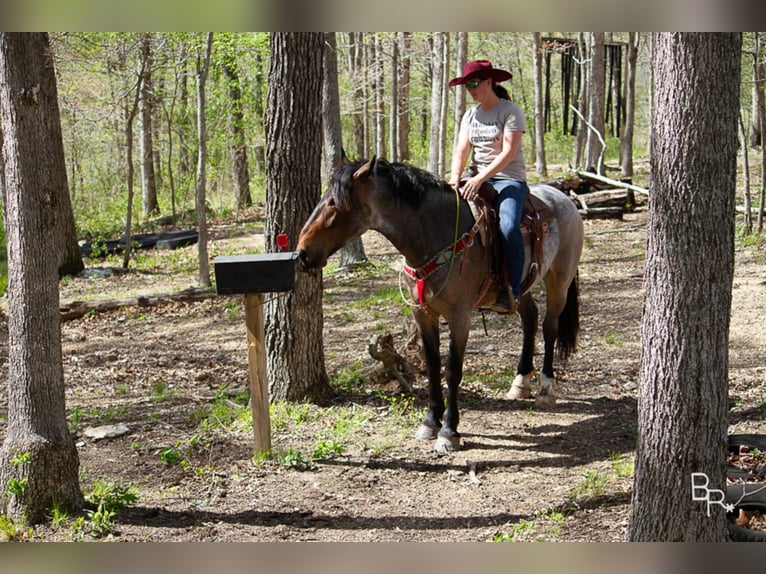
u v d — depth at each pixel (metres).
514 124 6.31
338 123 14.73
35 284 4.88
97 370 9.63
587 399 7.66
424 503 5.43
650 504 4.07
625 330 10.37
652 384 4.02
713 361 3.91
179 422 7.23
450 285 6.11
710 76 3.65
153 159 28.31
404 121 29.89
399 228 6.04
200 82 14.02
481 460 6.16
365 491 5.64
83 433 6.92
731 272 3.89
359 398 7.58
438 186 6.18
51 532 4.80
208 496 5.54
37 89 4.71
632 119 24.56
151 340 11.24
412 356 8.33
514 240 6.33
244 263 5.77
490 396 7.79
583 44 27.73
